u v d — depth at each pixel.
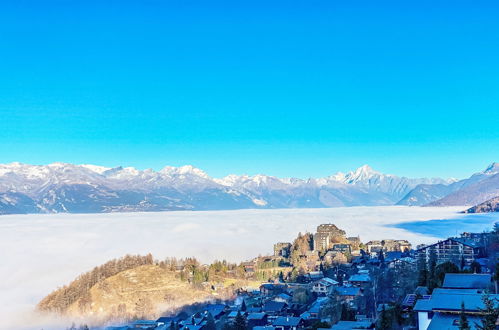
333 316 169.62
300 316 191.62
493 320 74.12
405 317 111.31
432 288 117.69
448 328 82.75
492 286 102.31
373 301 182.38
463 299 89.75
